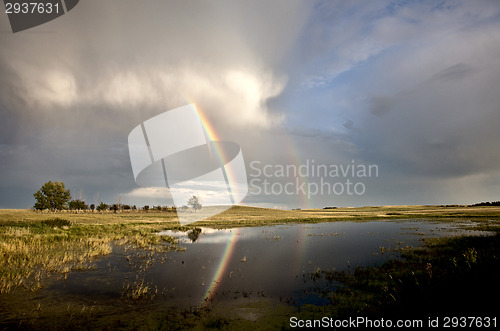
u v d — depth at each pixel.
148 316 7.00
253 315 7.04
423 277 8.16
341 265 12.74
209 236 25.52
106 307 7.59
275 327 6.27
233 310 7.40
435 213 72.12
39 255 13.36
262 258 14.66
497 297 5.55
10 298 8.00
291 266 12.68
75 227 28.14
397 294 7.05
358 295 8.28
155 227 34.03
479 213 63.81
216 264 13.19
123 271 11.68
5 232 21.03
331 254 15.61
